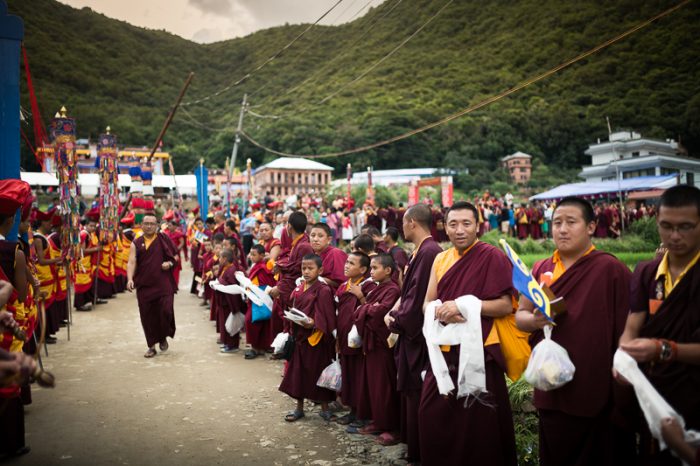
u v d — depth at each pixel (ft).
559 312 8.57
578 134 235.20
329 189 114.32
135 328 28.32
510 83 214.69
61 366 20.70
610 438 8.57
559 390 8.74
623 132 162.91
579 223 8.91
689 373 7.09
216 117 213.46
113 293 39.34
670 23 195.52
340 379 14.94
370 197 82.74
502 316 10.03
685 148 175.01
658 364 7.43
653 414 6.56
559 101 245.45
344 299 15.15
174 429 14.28
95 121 165.89
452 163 218.38
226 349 23.57
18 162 17.03
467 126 246.88
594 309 8.58
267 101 223.10
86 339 25.61
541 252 57.77
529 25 239.91
